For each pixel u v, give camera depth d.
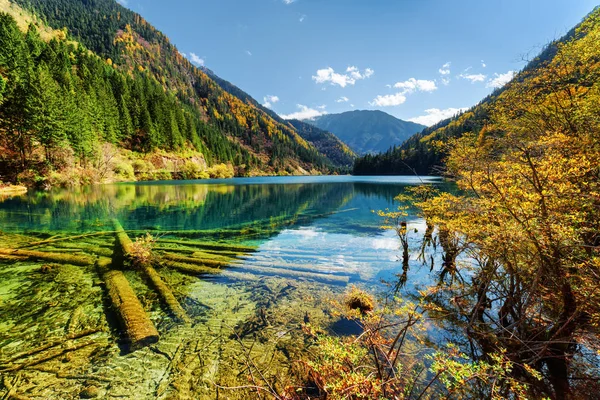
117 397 3.60
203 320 5.58
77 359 4.30
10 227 13.82
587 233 4.00
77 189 34.81
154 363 4.26
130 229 14.27
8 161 32.66
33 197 26.22
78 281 7.25
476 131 8.62
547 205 3.85
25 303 6.08
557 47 7.36
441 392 3.58
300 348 4.64
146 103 78.69
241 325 5.40
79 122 42.50
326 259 9.68
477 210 4.98
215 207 23.03
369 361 3.84
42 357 4.31
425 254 10.20
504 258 4.61
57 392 3.65
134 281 7.34
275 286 7.32
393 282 7.69
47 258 8.80
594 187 3.99
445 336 4.92
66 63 73.94
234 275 8.03
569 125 6.27
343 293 6.92
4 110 33.19
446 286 6.78
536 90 7.64
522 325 4.44
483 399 3.45
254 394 3.68
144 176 61.09
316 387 3.72
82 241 11.10
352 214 19.62
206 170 84.00
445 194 6.97
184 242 11.65
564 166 4.06
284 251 10.62
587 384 3.63
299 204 25.08
